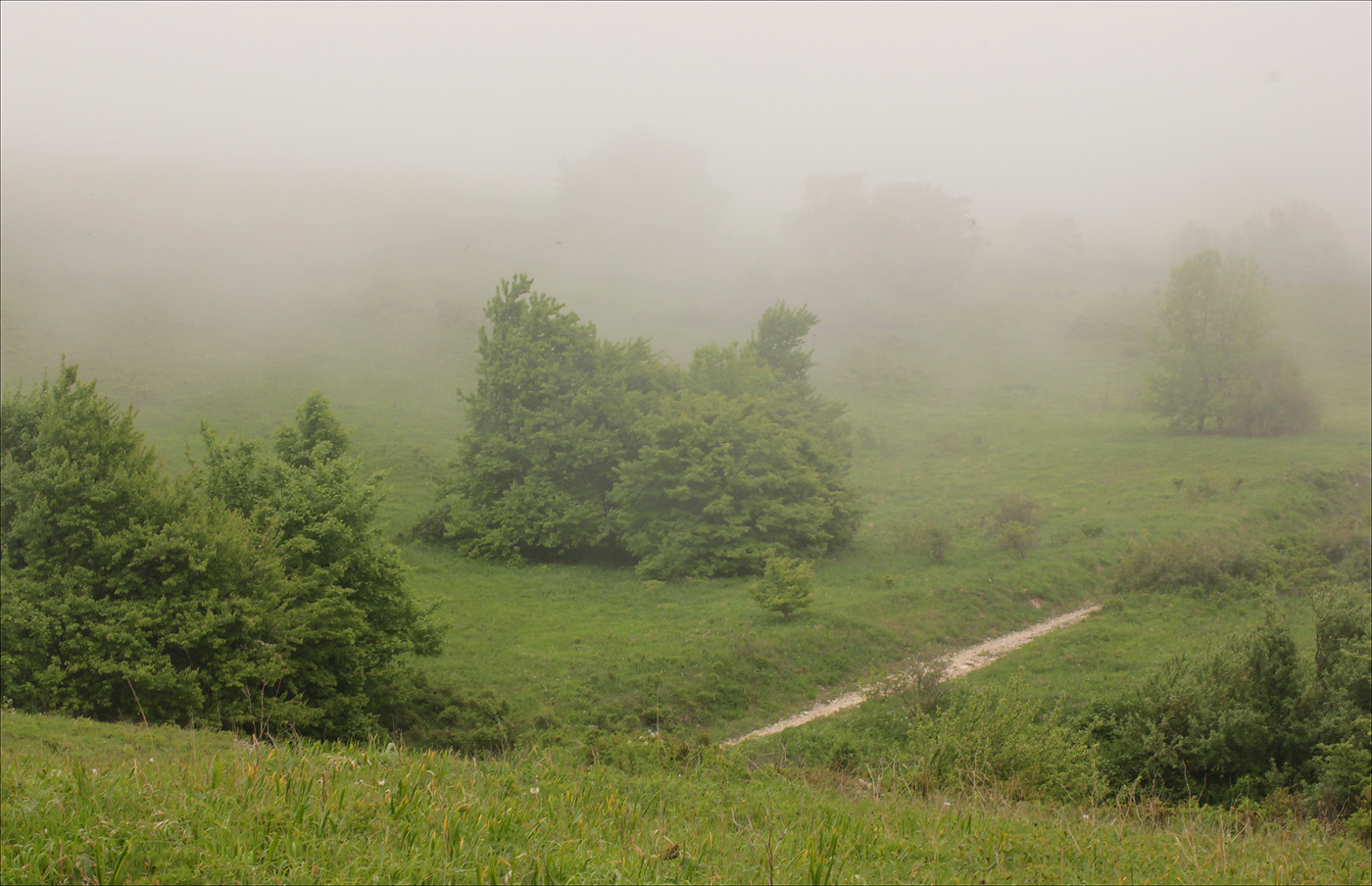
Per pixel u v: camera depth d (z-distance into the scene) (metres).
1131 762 19.14
